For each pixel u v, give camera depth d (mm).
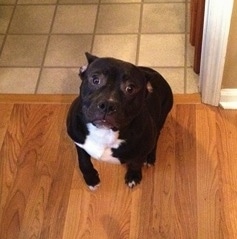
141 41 2193
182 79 2047
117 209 1712
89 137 1491
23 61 2170
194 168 1789
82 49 2189
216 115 1924
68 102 2006
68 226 1685
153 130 1582
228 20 1606
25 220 1706
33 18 2330
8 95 2051
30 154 1867
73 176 1798
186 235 1641
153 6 2312
